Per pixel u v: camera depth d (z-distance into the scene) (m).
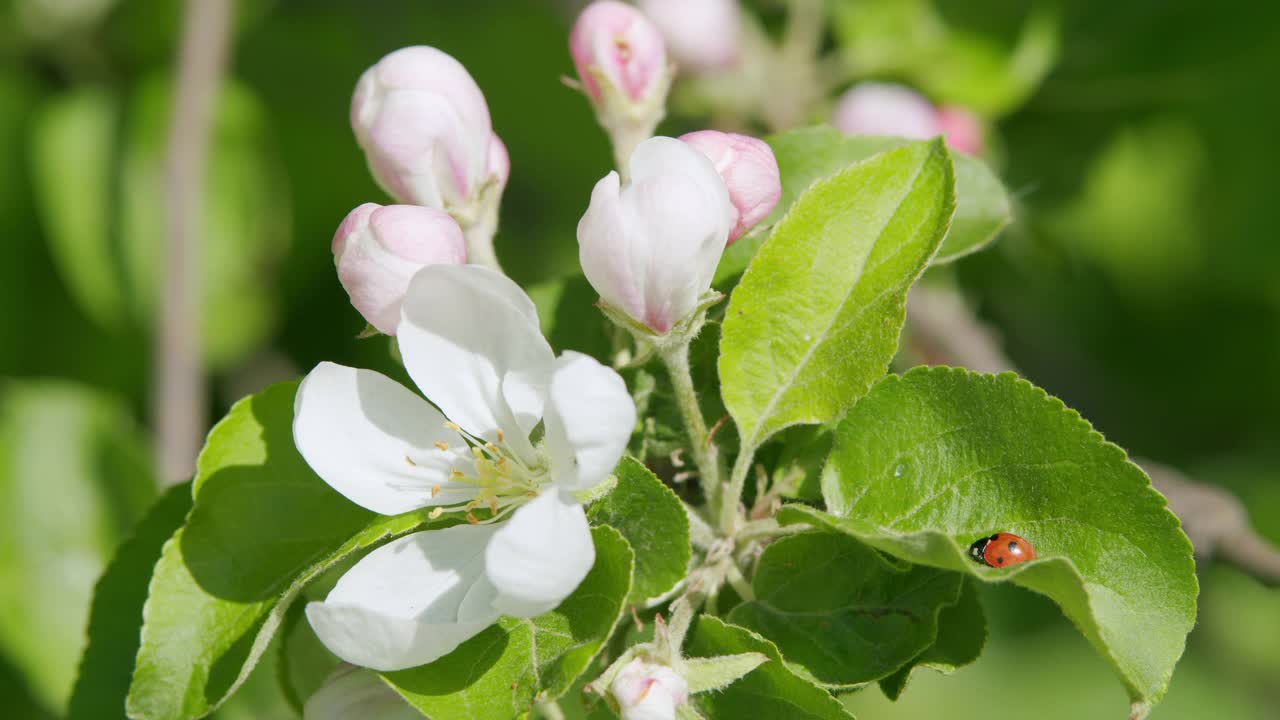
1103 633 0.44
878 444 0.46
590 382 0.43
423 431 0.46
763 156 0.46
